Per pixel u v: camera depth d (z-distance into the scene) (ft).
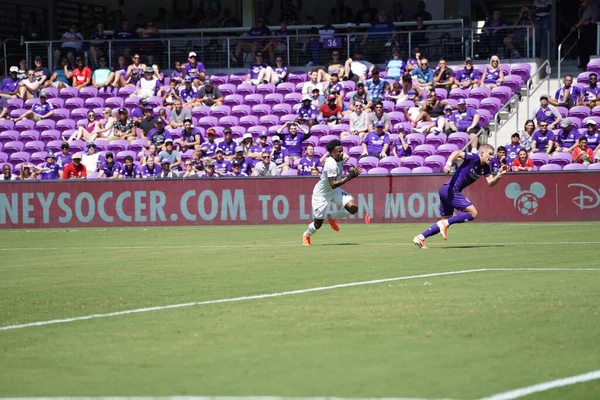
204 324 48.19
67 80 183.21
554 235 101.09
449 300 54.39
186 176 137.08
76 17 213.66
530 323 46.85
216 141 149.18
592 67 155.63
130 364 39.24
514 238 98.37
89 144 154.81
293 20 193.16
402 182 129.08
